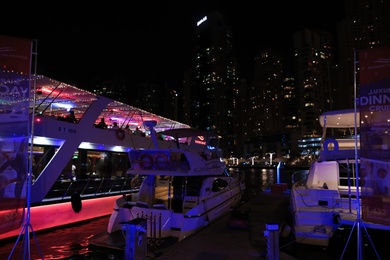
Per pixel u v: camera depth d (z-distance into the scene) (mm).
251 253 6969
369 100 5121
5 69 4941
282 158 145500
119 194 14352
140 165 9562
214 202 10398
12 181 4844
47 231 10734
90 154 13453
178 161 9242
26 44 5133
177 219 8648
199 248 7344
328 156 8828
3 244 9125
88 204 12547
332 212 7582
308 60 176250
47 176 10836
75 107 15273
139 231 5773
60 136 11383
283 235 9148
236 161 182750
